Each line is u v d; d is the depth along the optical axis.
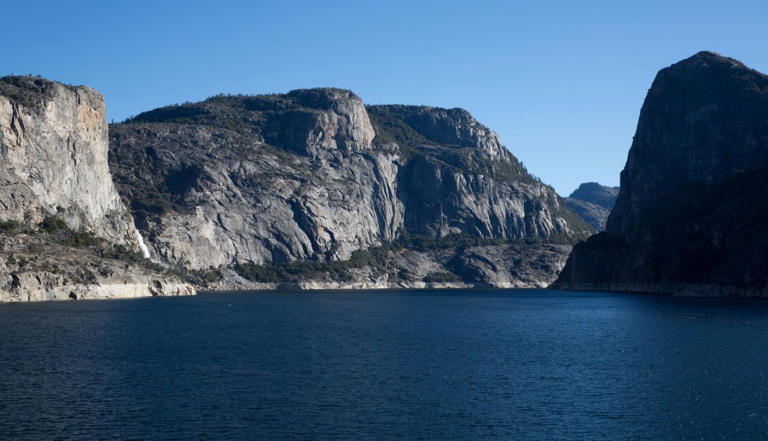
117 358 87.69
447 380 75.44
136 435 54.47
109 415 59.62
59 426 56.38
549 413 61.75
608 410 62.78
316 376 77.06
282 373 78.62
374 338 114.19
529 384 73.50
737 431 56.84
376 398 66.62
